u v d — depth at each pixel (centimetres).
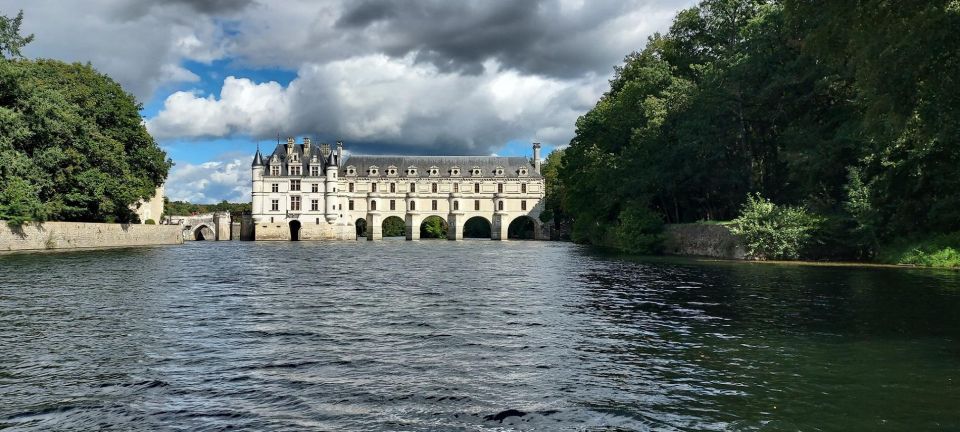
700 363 1075
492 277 2845
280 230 11094
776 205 4222
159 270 3139
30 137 4881
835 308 1705
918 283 2358
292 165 11162
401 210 12088
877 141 3042
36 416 783
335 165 11275
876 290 2128
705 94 4497
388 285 2450
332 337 1302
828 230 3788
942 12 1759
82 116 5800
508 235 13638
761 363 1073
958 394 885
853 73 3303
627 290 2223
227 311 1673
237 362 1070
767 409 823
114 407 820
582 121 7100
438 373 1002
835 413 805
